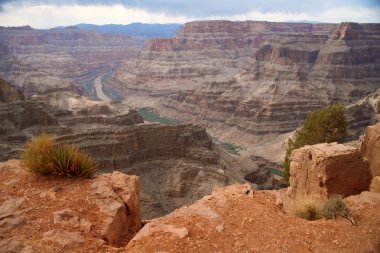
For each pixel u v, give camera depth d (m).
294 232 13.07
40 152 16.30
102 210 13.81
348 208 14.73
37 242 11.38
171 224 13.12
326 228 13.42
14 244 11.17
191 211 14.45
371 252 12.30
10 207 13.30
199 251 11.48
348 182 17.45
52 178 15.93
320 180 17.47
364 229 13.48
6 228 12.05
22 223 12.38
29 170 16.34
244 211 14.82
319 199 16.95
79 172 16.27
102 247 11.59
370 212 14.57
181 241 11.90
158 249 11.45
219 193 17.16
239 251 11.68
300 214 15.16
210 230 12.82
